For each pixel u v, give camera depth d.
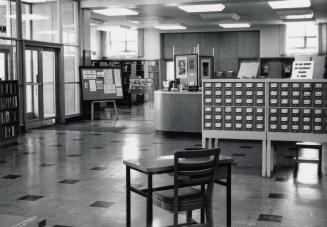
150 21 20.16
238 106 6.60
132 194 5.54
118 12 16.03
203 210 3.98
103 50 25.14
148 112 17.58
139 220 4.55
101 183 6.11
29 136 10.81
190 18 19.64
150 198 3.50
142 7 14.80
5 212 4.82
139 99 23.58
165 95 11.10
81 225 4.41
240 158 7.95
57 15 13.60
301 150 8.80
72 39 14.59
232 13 17.11
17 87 9.84
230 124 6.66
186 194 3.69
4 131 9.42
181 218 4.62
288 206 5.02
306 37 22.00
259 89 6.49
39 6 13.98
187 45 24.19
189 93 10.81
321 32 21.17
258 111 6.52
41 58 12.88
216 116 6.72
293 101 6.39
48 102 13.50
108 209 4.93
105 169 7.01
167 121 11.11
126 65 23.61
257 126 6.54
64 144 9.55
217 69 23.78
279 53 22.41
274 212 4.80
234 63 23.47
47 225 4.40
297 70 7.08
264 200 5.27
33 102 12.74
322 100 6.29
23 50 11.74
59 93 13.70
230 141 10.01
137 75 24.48
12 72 10.71
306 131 6.39
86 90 14.36
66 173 6.74
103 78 14.77
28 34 13.78
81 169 7.02
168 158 3.87
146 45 24.53
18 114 9.90
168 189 3.54
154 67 24.38
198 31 23.73
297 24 21.98
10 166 7.28
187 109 10.87
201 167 3.53
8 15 11.53
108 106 20.95
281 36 22.28
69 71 14.41
